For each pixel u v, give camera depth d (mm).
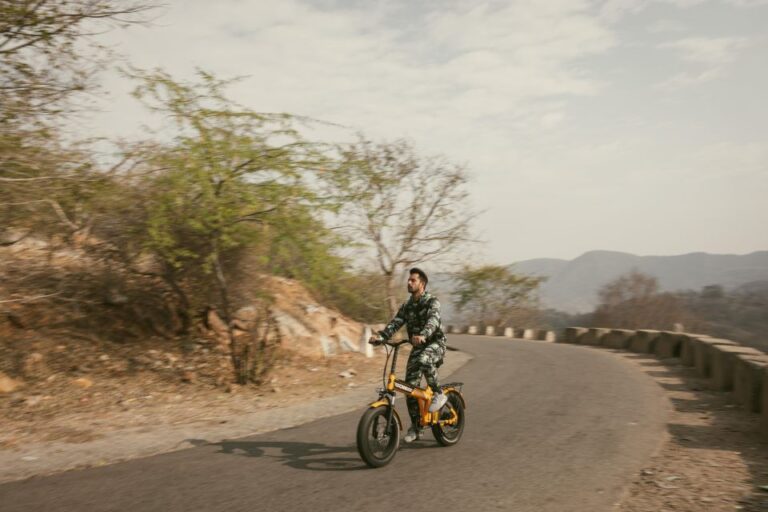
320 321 16297
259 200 11109
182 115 10797
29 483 5578
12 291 11562
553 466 6164
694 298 179500
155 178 11094
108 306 12836
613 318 115875
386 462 6148
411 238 21453
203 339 13492
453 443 7066
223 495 5195
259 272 13133
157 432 7820
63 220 10781
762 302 174750
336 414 9352
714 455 6668
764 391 7648
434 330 6594
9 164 8492
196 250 12039
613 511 4871
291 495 5203
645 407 9727
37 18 8086
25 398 9344
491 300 42344
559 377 13594
